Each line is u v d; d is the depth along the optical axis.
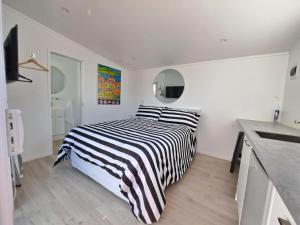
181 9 1.67
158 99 3.83
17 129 0.53
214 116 2.96
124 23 2.11
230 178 2.22
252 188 1.04
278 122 2.33
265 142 1.11
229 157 2.84
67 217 1.42
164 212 1.53
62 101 4.01
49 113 2.69
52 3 1.97
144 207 1.36
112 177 1.70
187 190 1.91
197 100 3.14
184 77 3.30
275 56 2.34
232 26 1.79
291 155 0.85
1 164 0.46
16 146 0.53
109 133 1.93
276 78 2.36
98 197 1.70
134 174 1.40
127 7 1.79
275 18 1.54
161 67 3.66
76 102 4.14
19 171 1.91
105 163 1.62
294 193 0.52
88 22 2.25
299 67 1.87
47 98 2.64
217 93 2.89
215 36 2.06
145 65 3.70
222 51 2.47
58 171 2.20
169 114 3.08
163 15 1.81
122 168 1.47
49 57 2.62
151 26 2.07
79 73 3.32
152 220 1.36
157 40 2.43
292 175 0.64
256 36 1.92
